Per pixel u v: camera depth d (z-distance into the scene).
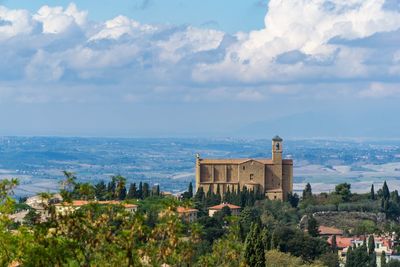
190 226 151.00
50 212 135.38
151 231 139.88
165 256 139.38
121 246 135.00
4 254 143.12
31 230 147.00
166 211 142.50
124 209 141.00
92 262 135.88
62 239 134.25
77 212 135.12
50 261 133.12
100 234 135.00
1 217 150.12
